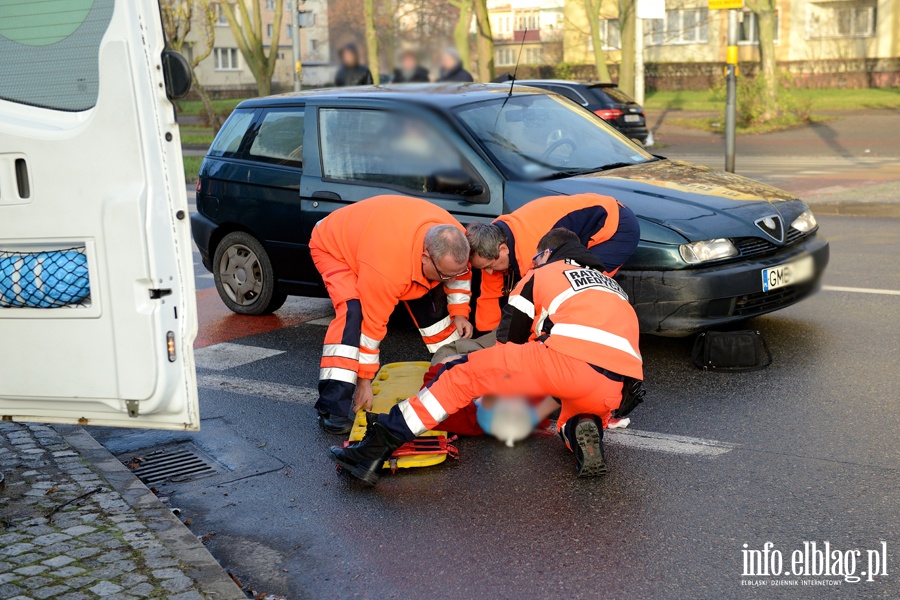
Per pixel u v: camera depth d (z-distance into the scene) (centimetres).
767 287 588
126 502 415
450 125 639
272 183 728
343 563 375
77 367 383
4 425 520
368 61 2184
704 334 587
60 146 370
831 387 545
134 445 509
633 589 344
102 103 363
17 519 397
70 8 365
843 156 1792
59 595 332
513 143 645
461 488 439
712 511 402
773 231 603
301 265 731
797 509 400
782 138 2212
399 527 404
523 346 435
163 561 358
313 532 403
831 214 1176
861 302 728
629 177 642
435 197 636
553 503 418
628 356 430
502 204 611
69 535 381
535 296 444
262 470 472
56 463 462
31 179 376
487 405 475
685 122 2702
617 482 436
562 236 461
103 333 377
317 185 697
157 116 365
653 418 512
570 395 430
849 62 3731
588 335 426
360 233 478
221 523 414
